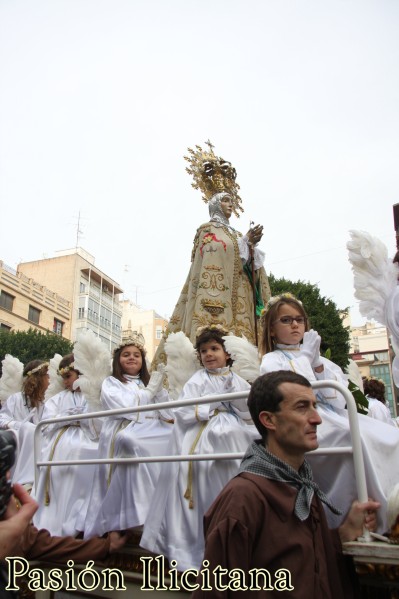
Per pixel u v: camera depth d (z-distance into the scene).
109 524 4.05
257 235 7.18
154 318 57.72
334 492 3.00
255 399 2.62
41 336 30.84
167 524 3.56
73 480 4.88
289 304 4.10
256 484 2.34
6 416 6.97
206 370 4.41
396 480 2.94
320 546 2.36
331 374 3.73
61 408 5.68
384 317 3.98
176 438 3.99
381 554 2.35
